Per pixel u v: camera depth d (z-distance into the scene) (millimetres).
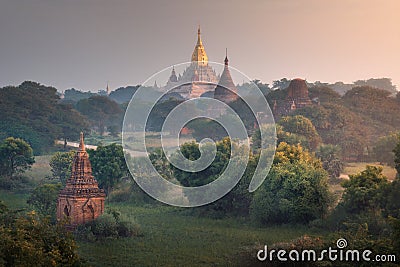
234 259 46750
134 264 46312
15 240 34531
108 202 79125
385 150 102812
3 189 84750
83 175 58344
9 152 91062
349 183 60281
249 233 58781
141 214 70500
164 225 63406
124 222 57594
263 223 64812
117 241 54125
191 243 53938
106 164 82625
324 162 92125
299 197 63062
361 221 53094
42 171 102562
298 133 107000
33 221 38844
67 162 91625
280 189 65438
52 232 38500
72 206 56406
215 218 69250
